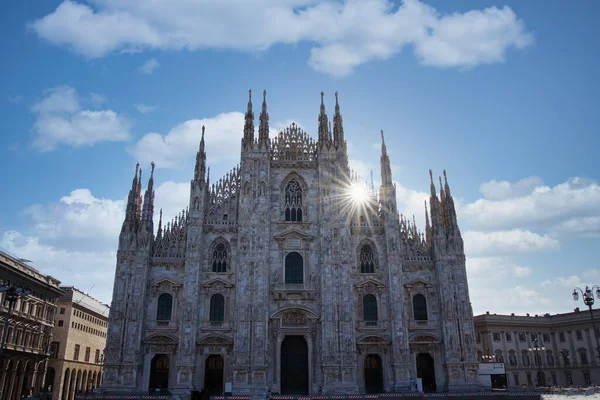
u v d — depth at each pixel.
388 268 76.00
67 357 107.31
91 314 122.50
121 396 63.81
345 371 71.06
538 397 66.00
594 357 112.38
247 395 66.81
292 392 71.81
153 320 72.06
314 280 76.06
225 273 74.94
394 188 80.00
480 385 77.25
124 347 69.38
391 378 72.19
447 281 76.44
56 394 103.25
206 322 72.25
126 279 72.12
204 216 77.25
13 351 81.75
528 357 117.69
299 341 74.44
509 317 118.56
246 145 80.50
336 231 77.19
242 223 76.25
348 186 80.19
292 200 81.25
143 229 74.75
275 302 74.38
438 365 73.75
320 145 81.94
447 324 74.31
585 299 51.56
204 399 69.38
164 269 74.69
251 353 70.31
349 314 73.50
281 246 77.31
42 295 94.19
